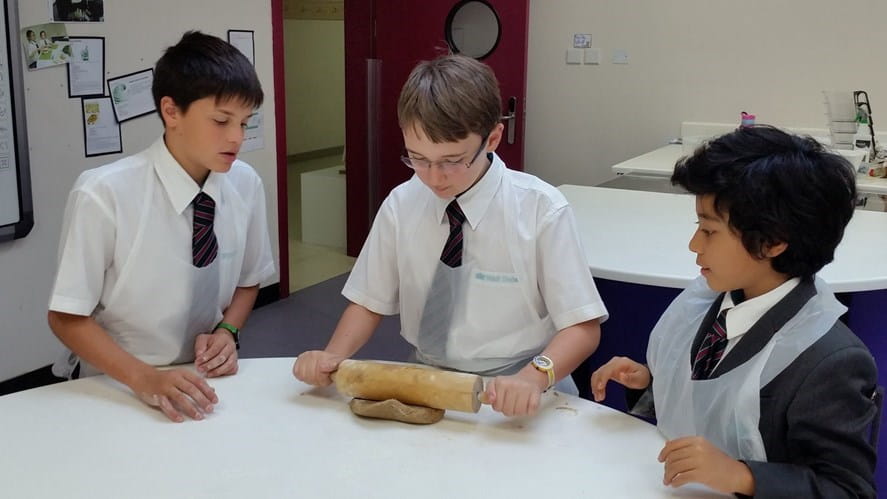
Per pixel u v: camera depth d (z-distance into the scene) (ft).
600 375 4.10
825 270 5.47
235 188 4.88
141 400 4.01
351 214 15.53
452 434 3.68
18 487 3.19
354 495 3.16
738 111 13.61
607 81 14.44
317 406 3.96
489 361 4.51
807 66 12.99
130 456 3.44
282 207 12.81
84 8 9.09
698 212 3.24
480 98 3.78
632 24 14.01
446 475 3.32
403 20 14.21
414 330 4.66
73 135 9.21
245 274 5.19
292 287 13.78
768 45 13.16
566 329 4.21
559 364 4.00
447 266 4.38
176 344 4.68
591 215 7.39
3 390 8.89
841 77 12.82
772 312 3.24
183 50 4.28
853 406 3.01
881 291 5.73
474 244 4.33
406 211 4.48
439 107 3.68
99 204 4.28
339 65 26.40
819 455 3.05
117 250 4.39
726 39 13.42
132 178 4.41
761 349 3.23
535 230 4.29
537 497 3.16
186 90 4.15
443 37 14.03
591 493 3.20
